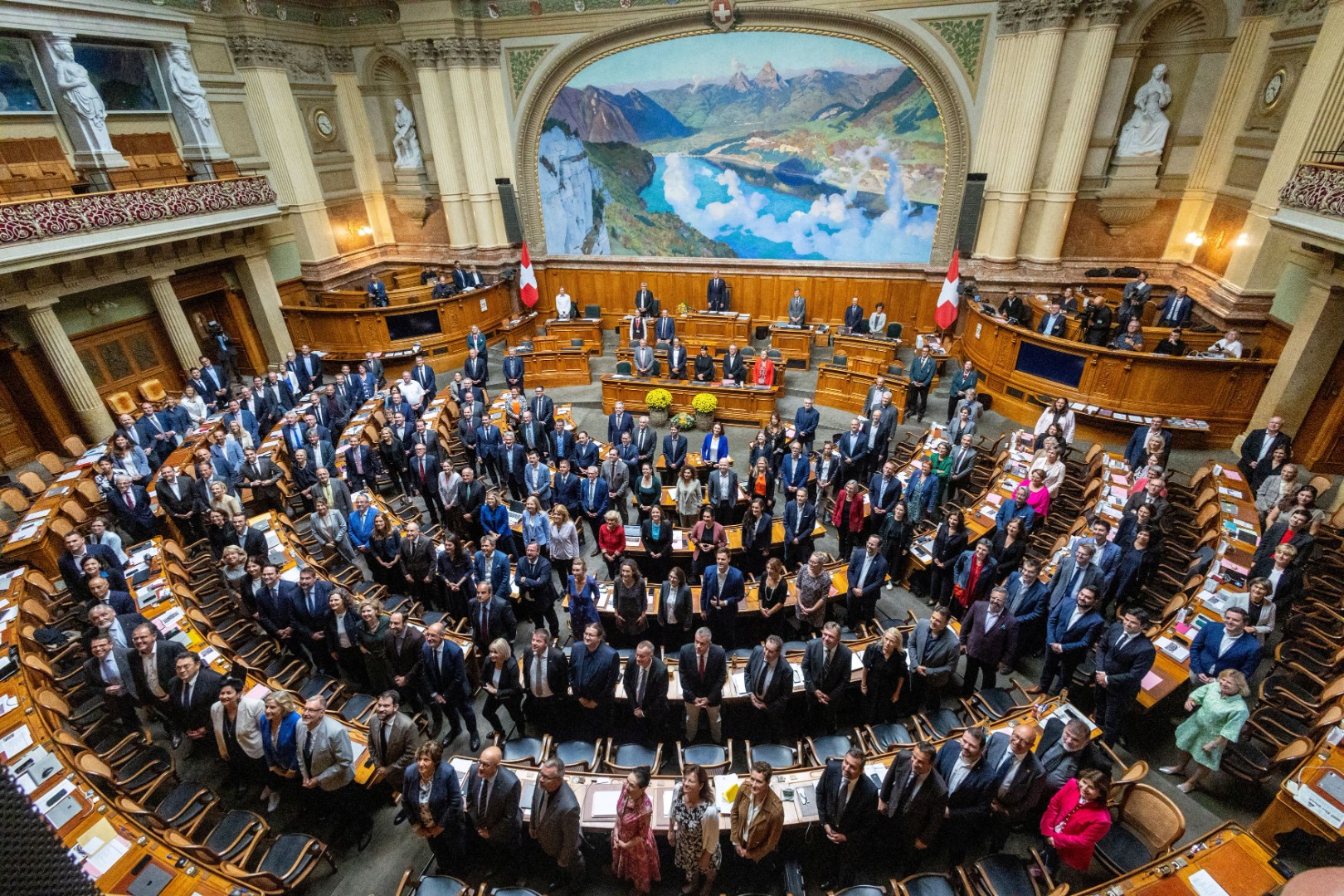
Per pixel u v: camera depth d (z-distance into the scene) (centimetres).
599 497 943
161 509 995
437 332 1734
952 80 1491
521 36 1691
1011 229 1519
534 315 1933
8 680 627
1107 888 438
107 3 1267
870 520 906
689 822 461
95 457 1159
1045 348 1262
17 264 1090
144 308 1467
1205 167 1407
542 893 543
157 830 491
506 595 762
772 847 474
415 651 641
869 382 1403
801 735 666
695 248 1833
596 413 1494
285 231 1745
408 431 1129
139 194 1286
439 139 1794
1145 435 973
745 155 1705
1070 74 1389
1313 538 722
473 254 1922
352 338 1698
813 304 1795
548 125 1795
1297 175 1003
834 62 1563
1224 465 1031
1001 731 550
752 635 784
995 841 533
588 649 610
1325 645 688
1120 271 1495
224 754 577
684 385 1398
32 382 1250
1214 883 436
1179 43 1351
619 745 673
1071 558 668
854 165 1641
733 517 995
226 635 771
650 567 883
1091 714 676
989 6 1416
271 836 566
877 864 563
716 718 633
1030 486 841
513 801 488
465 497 956
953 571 808
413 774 488
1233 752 588
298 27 1686
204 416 1300
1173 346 1175
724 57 1620
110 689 633
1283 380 1073
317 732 527
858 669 633
